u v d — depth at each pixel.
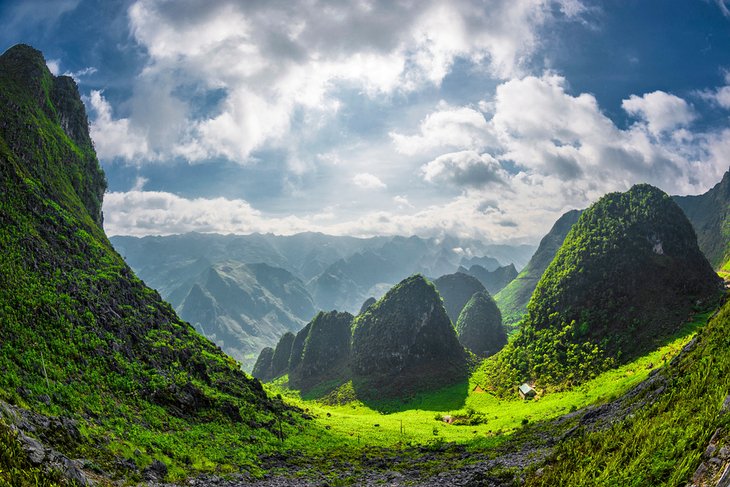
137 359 84.38
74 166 147.88
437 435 117.06
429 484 55.91
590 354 152.88
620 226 186.62
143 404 72.12
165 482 51.16
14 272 75.31
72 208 126.19
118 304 98.00
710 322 67.94
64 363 66.31
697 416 34.78
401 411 177.00
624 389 93.00
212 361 112.69
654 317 151.75
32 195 101.56
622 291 166.50
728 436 28.81
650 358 132.00
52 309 74.06
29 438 39.47
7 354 58.62
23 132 126.00
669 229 177.75
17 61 155.75
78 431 50.75
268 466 70.50
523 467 53.47
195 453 64.69
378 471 70.88
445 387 196.38
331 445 94.56
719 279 173.50
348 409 192.12
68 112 168.00
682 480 28.86
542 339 176.88
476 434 114.56
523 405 145.62
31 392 53.81
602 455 40.28
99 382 68.81
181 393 82.50
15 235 85.25
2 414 42.06
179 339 108.88
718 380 39.47
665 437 34.91
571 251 196.12
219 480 57.44
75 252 100.81
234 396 102.31
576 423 79.12
